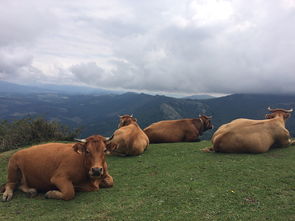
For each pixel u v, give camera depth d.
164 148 5.24
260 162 3.65
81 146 2.83
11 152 5.07
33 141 6.26
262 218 2.13
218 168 3.48
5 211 2.53
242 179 3.02
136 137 4.71
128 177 3.41
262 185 2.82
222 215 2.21
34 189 2.97
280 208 2.29
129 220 2.21
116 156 4.65
